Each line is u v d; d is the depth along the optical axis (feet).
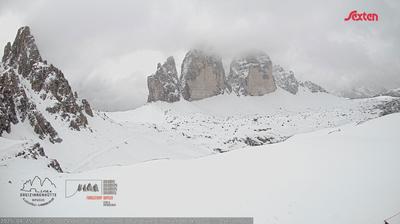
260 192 89.51
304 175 95.20
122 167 131.03
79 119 390.63
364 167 94.79
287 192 87.35
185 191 96.53
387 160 97.50
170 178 108.68
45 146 298.56
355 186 85.61
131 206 89.71
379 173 90.22
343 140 124.16
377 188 83.51
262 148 133.90
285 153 118.42
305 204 81.20
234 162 118.62
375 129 135.85
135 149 401.90
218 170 111.55
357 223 73.31
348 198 81.35
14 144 193.26
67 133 354.74
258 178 98.63
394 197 79.20
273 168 104.68
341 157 104.63
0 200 98.89
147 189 100.07
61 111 376.48
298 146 124.67
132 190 100.83
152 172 117.08
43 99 378.32
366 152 105.81
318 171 96.53
